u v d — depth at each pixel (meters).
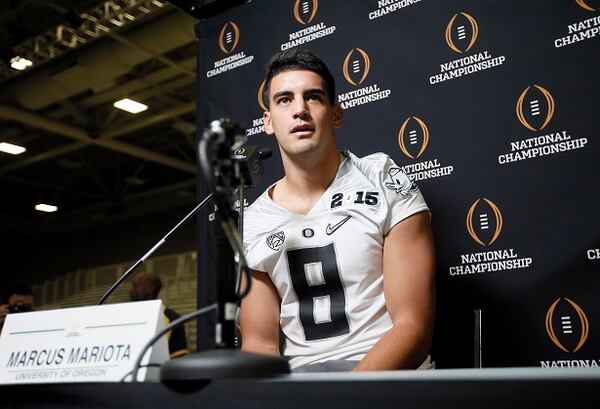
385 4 2.17
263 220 1.70
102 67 5.14
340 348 1.50
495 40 1.92
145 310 1.06
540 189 1.76
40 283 10.94
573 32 1.79
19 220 10.28
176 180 8.90
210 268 2.28
